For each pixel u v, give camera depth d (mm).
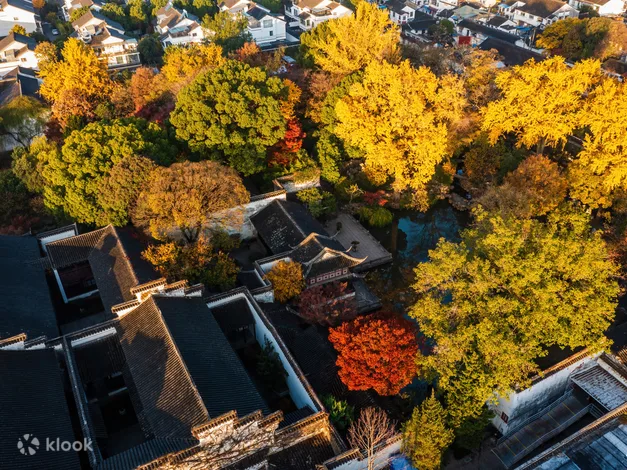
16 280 58375
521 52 135500
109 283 57562
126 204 64500
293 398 51688
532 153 87438
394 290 69188
